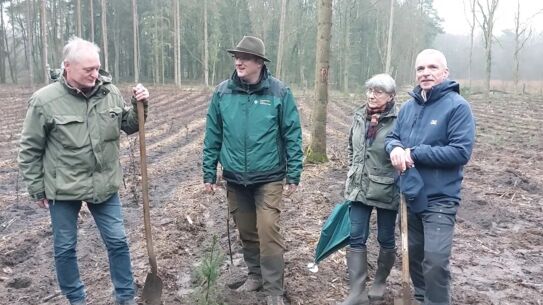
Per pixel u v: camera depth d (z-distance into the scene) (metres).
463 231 6.07
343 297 4.18
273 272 3.75
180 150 12.26
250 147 3.69
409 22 46.78
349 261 3.95
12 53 61.53
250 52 3.53
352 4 41.22
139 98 3.63
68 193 3.42
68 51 3.29
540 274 4.84
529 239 5.79
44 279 4.71
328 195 7.33
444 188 3.31
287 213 6.51
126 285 3.72
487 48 28.94
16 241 5.72
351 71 52.69
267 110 3.67
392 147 3.42
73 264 3.60
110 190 3.55
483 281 4.65
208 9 48.16
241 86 3.71
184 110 22.81
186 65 60.59
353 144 3.93
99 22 53.28
